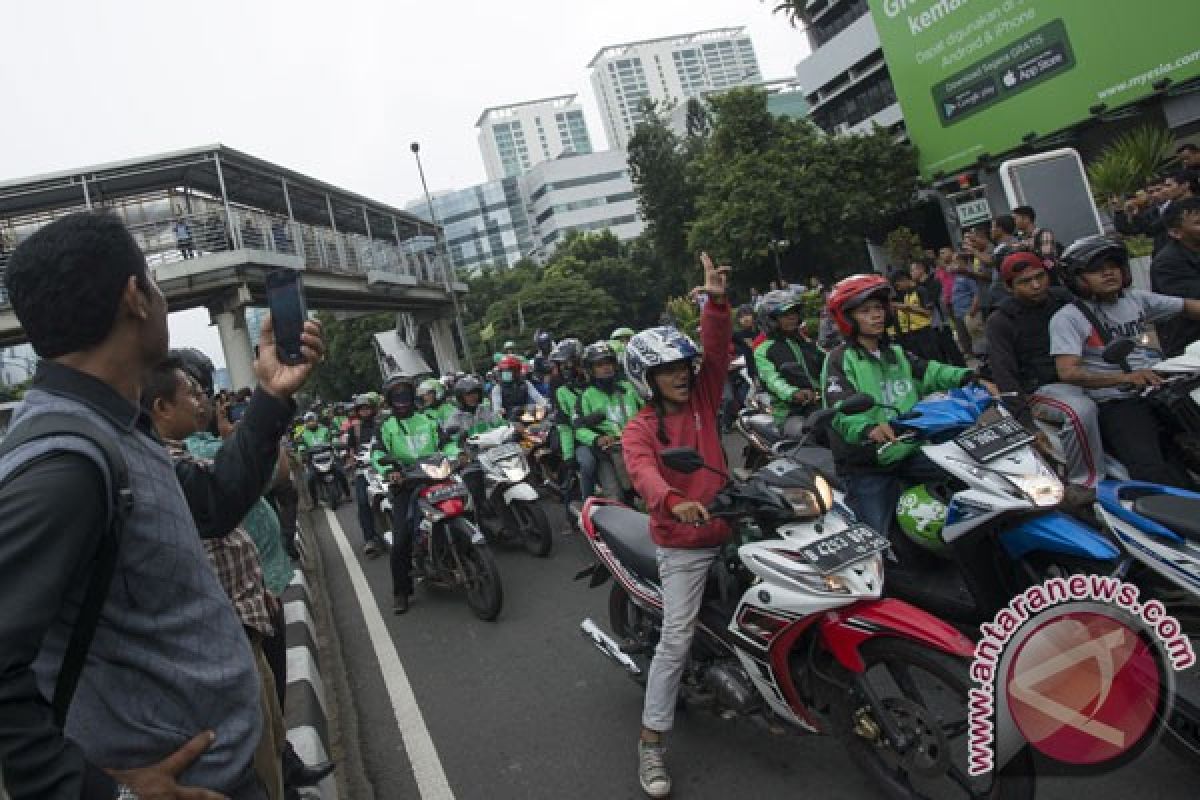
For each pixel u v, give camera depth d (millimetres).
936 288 11297
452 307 40594
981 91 19891
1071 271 3920
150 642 1471
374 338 33406
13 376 49438
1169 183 8477
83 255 1445
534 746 3678
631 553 3541
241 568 2992
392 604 6414
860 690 2697
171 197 22938
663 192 38562
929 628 2486
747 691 3010
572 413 6898
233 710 1573
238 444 1884
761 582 2820
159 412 2742
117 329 1501
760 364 6195
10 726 1152
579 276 48531
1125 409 3760
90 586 1350
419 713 4281
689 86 149250
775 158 25453
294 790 3033
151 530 1464
